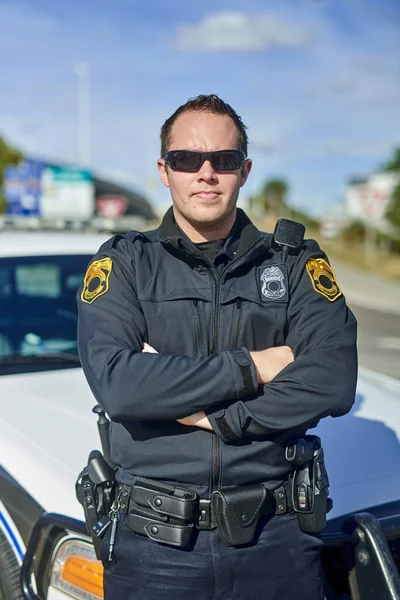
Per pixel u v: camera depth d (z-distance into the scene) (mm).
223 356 1806
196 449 1804
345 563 2068
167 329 1896
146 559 1808
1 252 3527
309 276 1963
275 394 1812
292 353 1921
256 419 1789
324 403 1834
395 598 1924
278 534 1842
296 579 1839
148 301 1899
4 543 2301
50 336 3377
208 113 1928
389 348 10055
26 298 3459
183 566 1790
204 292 1900
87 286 1963
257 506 1801
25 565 2203
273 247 1997
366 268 25500
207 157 1896
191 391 1761
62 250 3609
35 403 2711
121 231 4312
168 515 1783
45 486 2275
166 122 1999
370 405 2791
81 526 2123
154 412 1773
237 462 1804
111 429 1934
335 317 1935
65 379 2963
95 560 2074
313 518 1854
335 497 2188
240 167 1943
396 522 2145
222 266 1943
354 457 2379
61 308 3482
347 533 2055
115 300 1910
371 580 1985
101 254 1996
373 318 13953
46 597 2146
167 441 1818
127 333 1882
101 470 1980
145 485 1825
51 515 2191
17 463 2387
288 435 1854
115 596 1851
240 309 1900
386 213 27203
